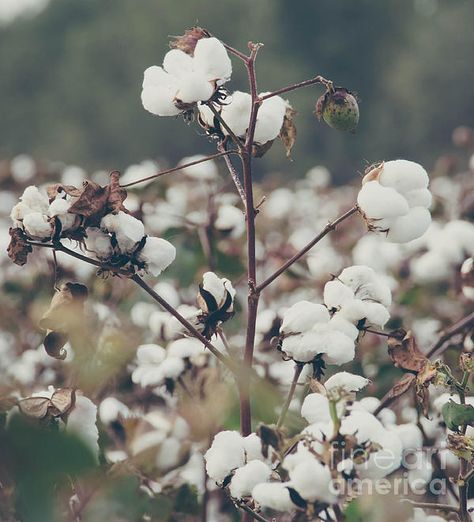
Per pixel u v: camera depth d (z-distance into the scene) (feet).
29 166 12.28
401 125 84.58
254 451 6.51
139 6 105.50
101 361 7.39
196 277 9.29
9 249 6.75
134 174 10.13
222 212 9.25
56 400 6.44
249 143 6.92
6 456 5.84
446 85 84.28
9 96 108.68
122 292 9.18
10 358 9.63
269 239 12.64
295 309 6.79
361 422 6.26
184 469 7.72
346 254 11.60
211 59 6.81
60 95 102.06
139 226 6.73
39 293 9.57
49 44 112.06
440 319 9.62
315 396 6.58
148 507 7.48
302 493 6.13
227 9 101.14
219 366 7.72
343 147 81.00
